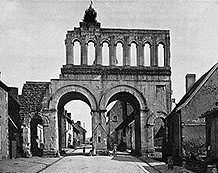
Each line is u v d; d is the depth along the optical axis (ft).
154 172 79.66
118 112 234.79
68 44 135.44
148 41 137.59
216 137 77.82
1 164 90.84
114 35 137.18
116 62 137.69
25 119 130.82
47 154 127.85
